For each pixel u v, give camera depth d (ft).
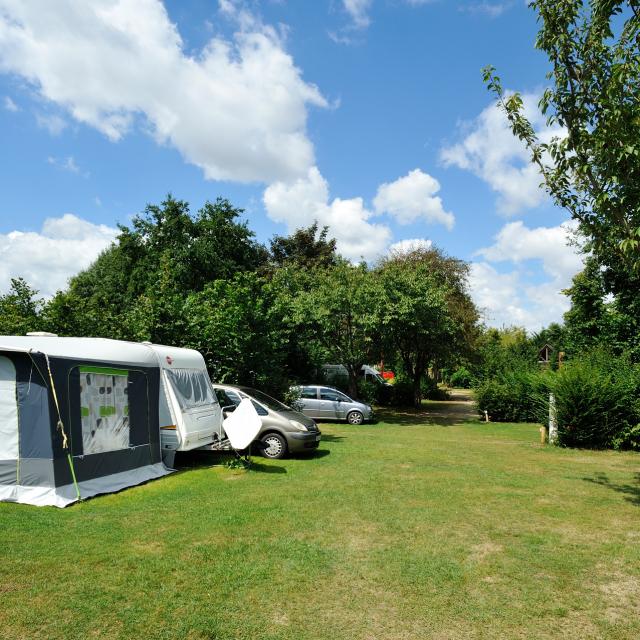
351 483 28.84
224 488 27.17
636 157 19.95
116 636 12.29
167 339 42.83
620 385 44.70
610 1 20.18
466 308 97.30
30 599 14.02
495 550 18.65
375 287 73.36
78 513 21.90
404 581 15.80
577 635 12.87
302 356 84.89
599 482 30.32
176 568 16.31
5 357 23.81
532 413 68.64
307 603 14.24
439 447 44.04
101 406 26.48
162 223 110.73
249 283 48.42
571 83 22.25
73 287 101.35
